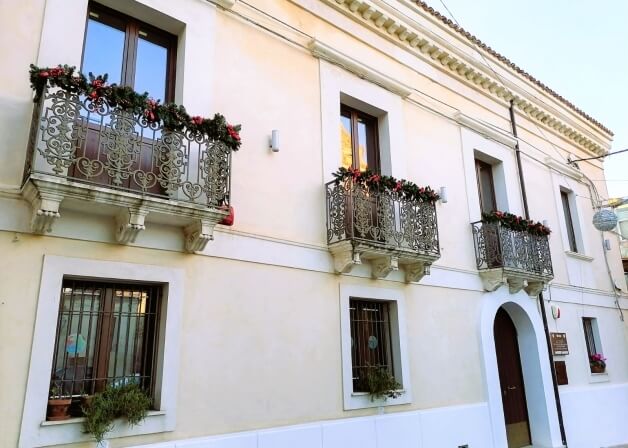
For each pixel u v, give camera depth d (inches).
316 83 293.1
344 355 261.1
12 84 187.8
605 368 465.1
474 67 408.5
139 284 208.1
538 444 376.2
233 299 225.9
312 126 283.1
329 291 264.8
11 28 192.2
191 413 201.3
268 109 264.1
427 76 373.4
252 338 227.9
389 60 346.9
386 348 294.4
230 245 230.2
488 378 335.9
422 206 300.7
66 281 191.8
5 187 176.7
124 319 202.8
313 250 263.0
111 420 178.9
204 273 219.3
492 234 361.1
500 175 422.9
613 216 439.8
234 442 209.0
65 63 200.2
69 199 175.9
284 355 237.1
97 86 183.8
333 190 273.1
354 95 313.0
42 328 174.7
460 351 328.5
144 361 203.8
